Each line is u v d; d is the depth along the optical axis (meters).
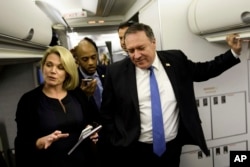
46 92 1.37
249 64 1.99
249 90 2.03
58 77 1.33
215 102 1.97
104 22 3.52
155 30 1.99
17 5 1.29
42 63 1.37
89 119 1.50
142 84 1.39
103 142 1.53
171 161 1.48
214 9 1.51
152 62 1.35
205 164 2.05
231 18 1.41
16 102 2.12
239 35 1.43
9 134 2.09
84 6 2.86
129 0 2.61
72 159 1.32
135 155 1.46
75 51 1.87
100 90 1.90
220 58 1.45
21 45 1.51
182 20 1.86
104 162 1.63
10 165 2.02
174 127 1.42
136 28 1.27
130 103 1.36
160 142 1.37
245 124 2.07
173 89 1.35
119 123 1.43
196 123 1.38
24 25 1.39
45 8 2.17
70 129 1.34
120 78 1.40
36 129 1.28
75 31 3.57
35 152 1.26
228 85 1.97
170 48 1.86
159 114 1.35
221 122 2.01
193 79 1.51
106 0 2.45
